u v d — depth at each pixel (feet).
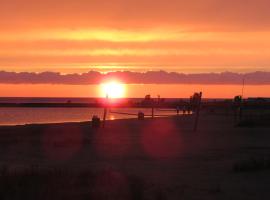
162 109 413.39
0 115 307.78
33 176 45.55
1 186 39.78
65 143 92.63
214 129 140.77
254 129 139.54
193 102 300.81
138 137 110.83
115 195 39.09
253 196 42.22
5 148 84.69
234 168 58.18
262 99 469.57
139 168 61.57
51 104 555.28
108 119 217.15
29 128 140.26
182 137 111.55
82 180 44.86
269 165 59.41
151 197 40.88
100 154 77.92
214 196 42.11
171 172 57.47
